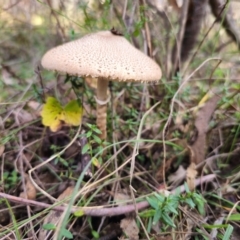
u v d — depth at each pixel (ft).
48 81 1.14
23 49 1.41
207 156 0.92
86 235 0.72
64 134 0.97
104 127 0.85
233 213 0.76
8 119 0.99
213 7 1.12
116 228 0.72
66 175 0.81
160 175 0.86
